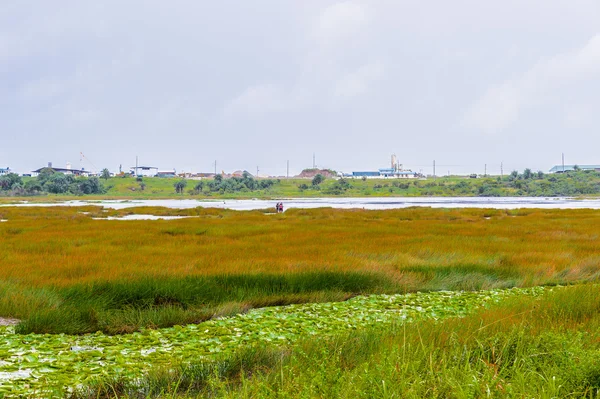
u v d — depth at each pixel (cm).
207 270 2314
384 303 1884
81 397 948
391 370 785
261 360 1080
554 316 1203
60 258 2709
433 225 5134
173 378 999
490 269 2500
